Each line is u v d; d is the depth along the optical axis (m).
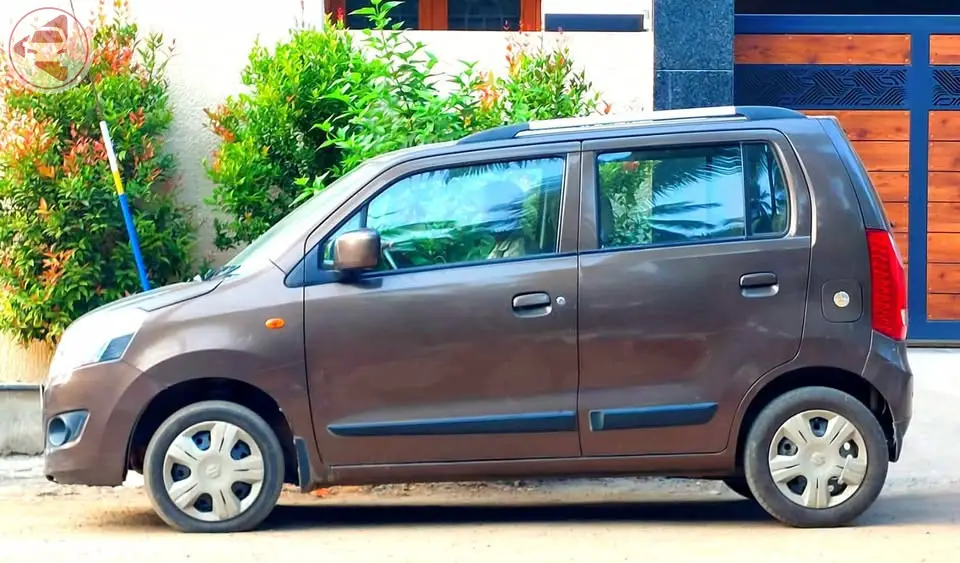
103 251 10.41
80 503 8.12
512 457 6.86
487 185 7.02
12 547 6.64
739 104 11.98
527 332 6.82
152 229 10.32
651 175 7.01
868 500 6.93
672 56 11.41
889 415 6.98
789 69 11.97
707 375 6.86
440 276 6.86
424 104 9.37
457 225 6.97
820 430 6.92
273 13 11.13
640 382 6.85
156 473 6.81
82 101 10.28
